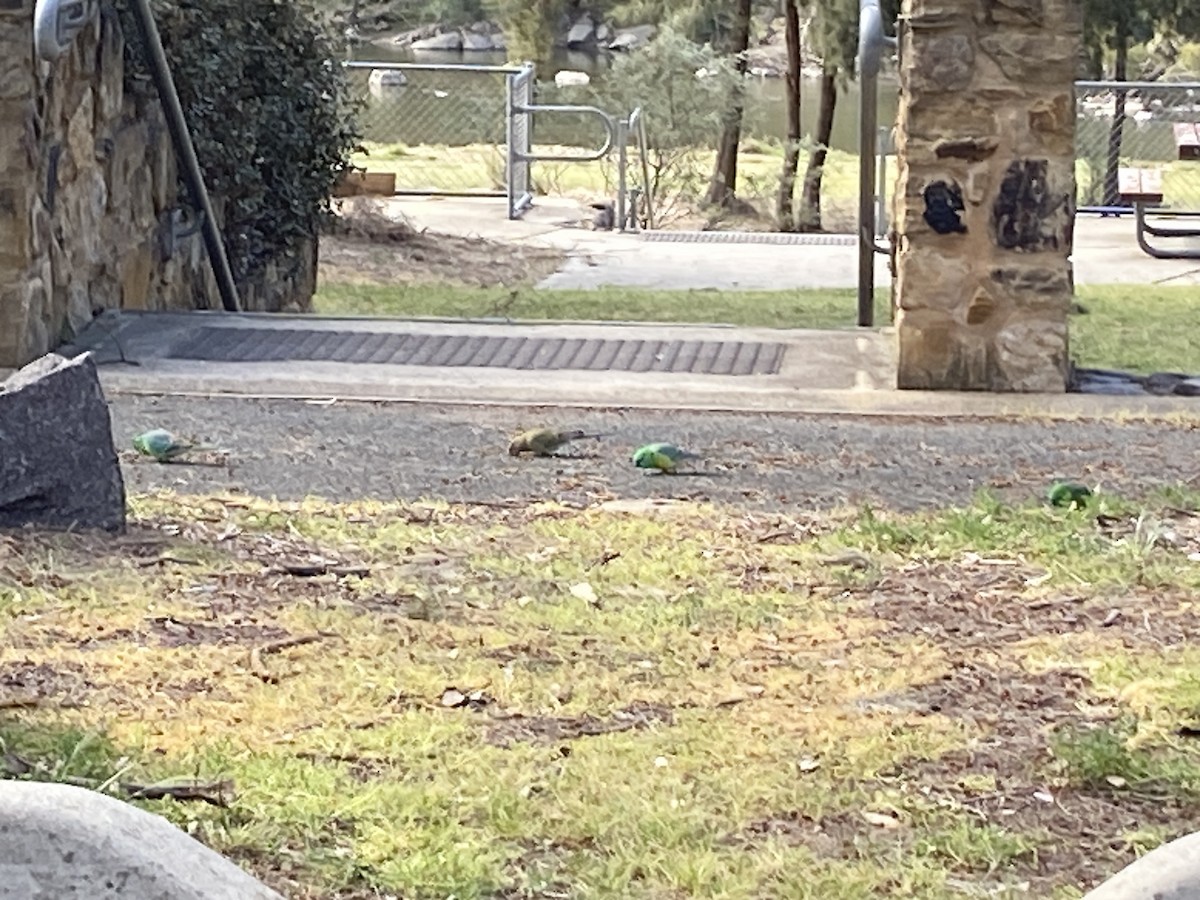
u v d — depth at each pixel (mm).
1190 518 5516
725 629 4422
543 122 24188
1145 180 15758
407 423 6863
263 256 11422
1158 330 11539
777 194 23516
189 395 7293
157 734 3609
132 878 1898
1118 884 1954
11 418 4992
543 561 5004
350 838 3201
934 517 5461
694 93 22234
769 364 8156
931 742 3666
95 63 8625
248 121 10734
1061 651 4242
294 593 4617
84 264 8562
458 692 3928
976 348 7641
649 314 12500
